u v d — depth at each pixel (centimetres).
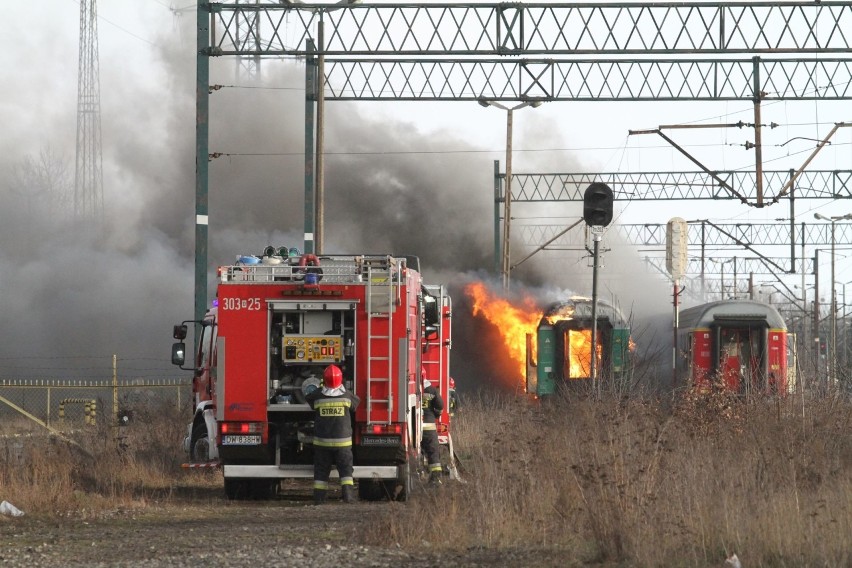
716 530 4031
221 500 6412
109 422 9488
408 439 6259
